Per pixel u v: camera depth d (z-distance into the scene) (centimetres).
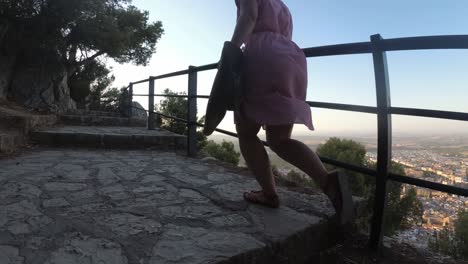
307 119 172
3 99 764
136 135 466
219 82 163
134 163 352
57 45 913
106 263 139
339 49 200
